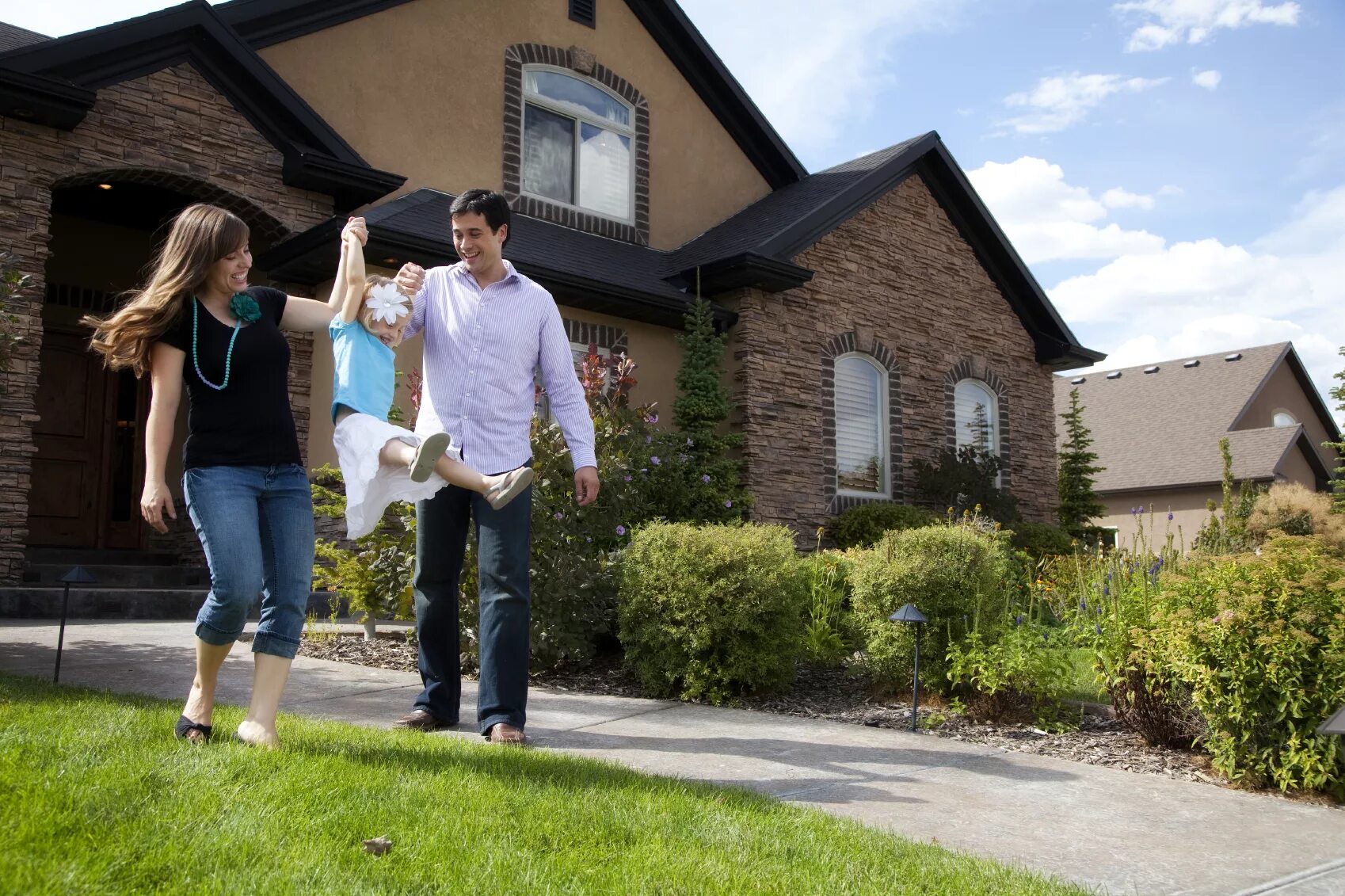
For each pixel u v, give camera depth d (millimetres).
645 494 7953
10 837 2154
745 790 3463
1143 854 3150
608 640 6918
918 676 5586
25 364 8469
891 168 13539
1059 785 3994
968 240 14898
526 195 12242
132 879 2047
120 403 11281
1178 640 4352
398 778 2998
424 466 3324
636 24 13547
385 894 2133
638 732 4641
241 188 9719
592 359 7648
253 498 3312
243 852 2248
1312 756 3982
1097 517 17781
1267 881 2939
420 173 11344
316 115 9992
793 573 5945
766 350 12188
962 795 3752
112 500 11125
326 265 9812
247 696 4789
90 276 11070
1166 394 29172
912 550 5754
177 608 8656
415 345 10031
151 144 9211
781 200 14000
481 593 4188
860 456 13234
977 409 14852
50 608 8039
